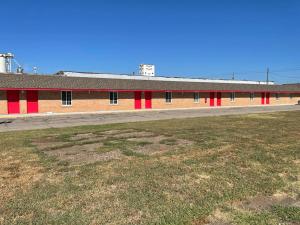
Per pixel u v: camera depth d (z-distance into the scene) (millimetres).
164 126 18656
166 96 40938
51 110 32344
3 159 9633
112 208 5832
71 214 5582
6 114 30000
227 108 41875
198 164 8852
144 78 51531
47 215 5551
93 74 46406
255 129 16609
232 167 8555
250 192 6723
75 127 18875
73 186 7008
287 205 6105
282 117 25141
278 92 53875
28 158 9758
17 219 5410
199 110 37250
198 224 5277
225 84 50125
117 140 13133
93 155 10117
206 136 13945
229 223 5309
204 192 6660
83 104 34281
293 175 7941
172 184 7141
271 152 10438
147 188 6863
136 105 38406
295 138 13328
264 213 5695
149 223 5250
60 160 9445
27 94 31125
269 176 7820
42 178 7633
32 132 16469
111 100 36344
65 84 33375
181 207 5871
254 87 51875
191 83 46406
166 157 9727
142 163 8984
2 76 32656
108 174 7898
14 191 6742
